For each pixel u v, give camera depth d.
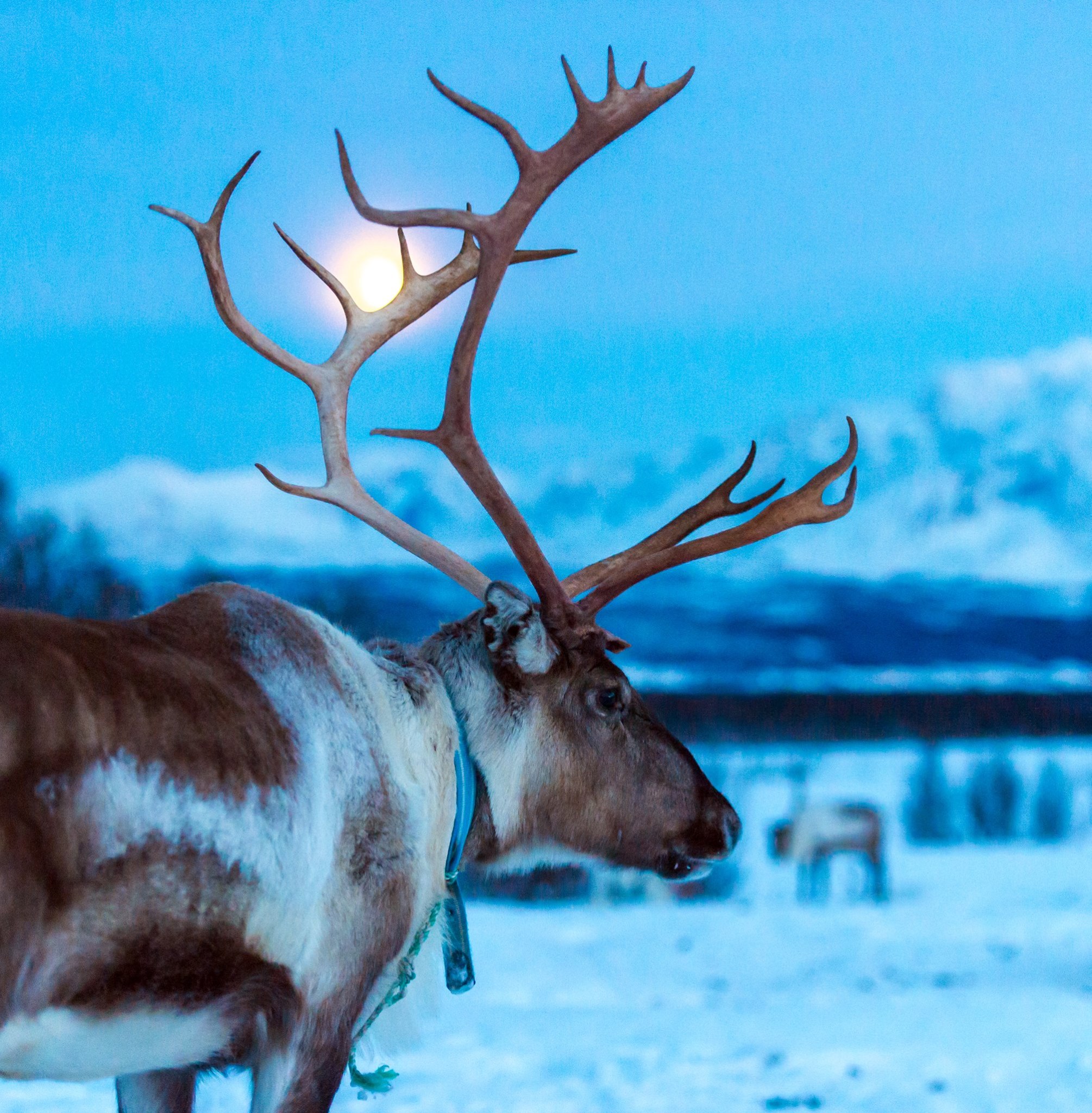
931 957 21.36
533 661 7.02
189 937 5.48
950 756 66.50
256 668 6.05
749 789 52.28
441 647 7.12
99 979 5.26
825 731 66.81
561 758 7.18
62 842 5.09
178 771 5.43
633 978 19.23
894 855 45.00
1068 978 18.89
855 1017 15.68
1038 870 40.44
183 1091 6.58
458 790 6.77
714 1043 13.97
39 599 33.59
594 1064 12.69
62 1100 10.20
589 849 7.34
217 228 7.35
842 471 8.05
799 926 26.39
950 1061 12.88
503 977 19.31
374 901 6.17
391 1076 6.80
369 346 7.82
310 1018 5.97
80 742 5.17
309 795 5.93
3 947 4.91
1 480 37.81
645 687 64.50
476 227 7.09
